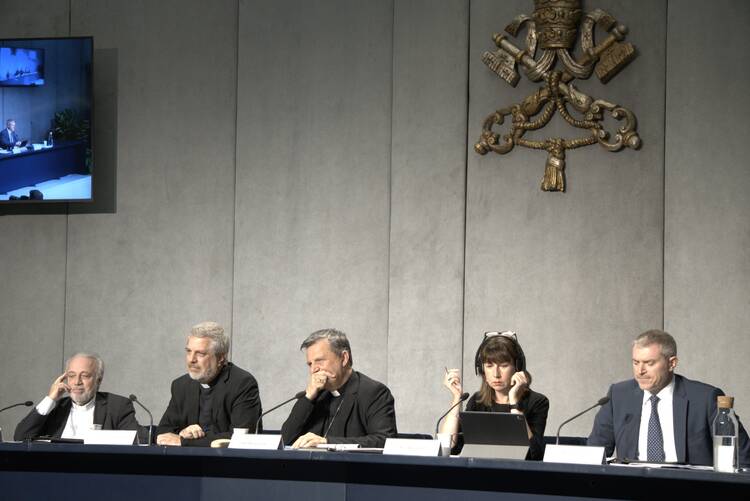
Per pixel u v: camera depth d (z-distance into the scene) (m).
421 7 8.62
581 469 4.33
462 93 8.48
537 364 8.19
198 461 5.11
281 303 8.77
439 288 8.41
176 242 9.02
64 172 8.88
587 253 8.18
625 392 5.52
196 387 6.65
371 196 8.66
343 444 5.57
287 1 8.95
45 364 9.15
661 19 8.12
